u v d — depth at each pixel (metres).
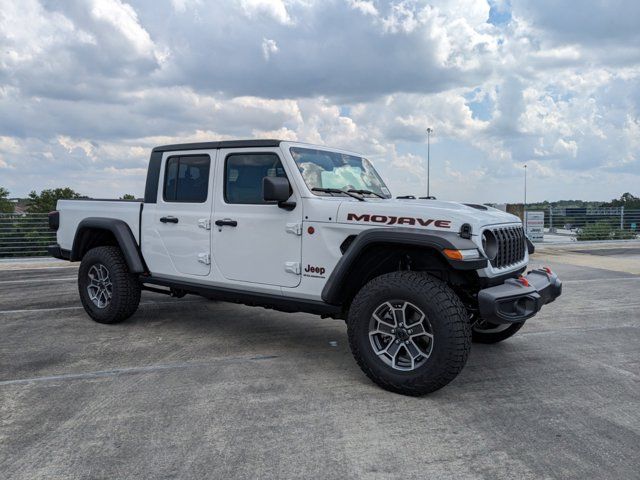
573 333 5.37
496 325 4.85
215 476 2.49
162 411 3.26
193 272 4.89
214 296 4.80
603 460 2.67
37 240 13.58
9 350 4.61
